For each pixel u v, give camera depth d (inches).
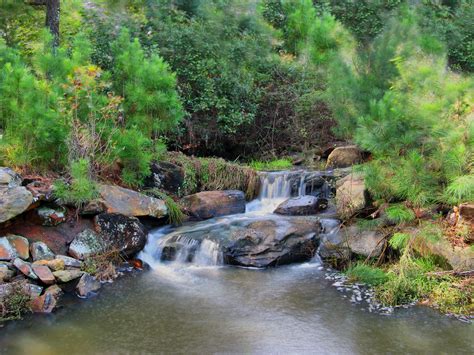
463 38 561.6
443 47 316.2
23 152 290.5
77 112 311.9
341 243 293.9
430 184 264.5
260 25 526.0
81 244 270.2
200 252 293.6
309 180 385.4
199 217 343.3
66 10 508.4
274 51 533.6
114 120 329.1
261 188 393.4
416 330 214.5
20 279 234.7
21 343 200.2
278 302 241.6
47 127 287.6
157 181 353.1
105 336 206.7
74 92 299.1
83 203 288.8
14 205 252.4
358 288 257.9
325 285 262.7
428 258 265.0
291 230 303.7
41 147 297.9
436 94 267.6
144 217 312.8
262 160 487.8
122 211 298.2
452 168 256.4
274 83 506.9
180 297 245.9
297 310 233.3
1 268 232.1
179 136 462.9
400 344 202.7
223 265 291.3
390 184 274.2
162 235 311.1
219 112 470.0
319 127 489.7
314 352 196.5
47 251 257.8
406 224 279.0
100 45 460.4
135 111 349.4
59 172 310.0
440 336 209.3
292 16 503.8
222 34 501.0
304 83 489.4
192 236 301.4
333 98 355.9
